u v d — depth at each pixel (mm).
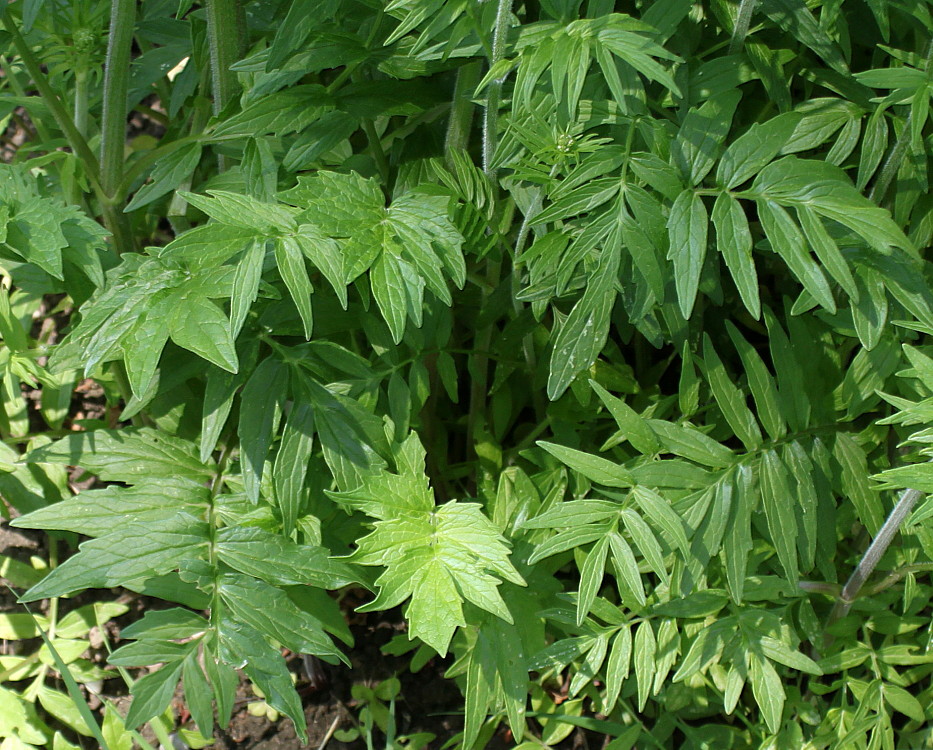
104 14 1038
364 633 1094
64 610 1092
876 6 877
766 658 919
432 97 962
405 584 846
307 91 938
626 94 880
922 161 903
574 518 871
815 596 1016
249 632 871
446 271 981
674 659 931
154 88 1189
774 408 921
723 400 912
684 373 938
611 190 858
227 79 966
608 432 1072
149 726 1045
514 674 930
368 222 853
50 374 971
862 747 965
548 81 901
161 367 938
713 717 1050
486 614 940
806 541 936
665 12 877
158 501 919
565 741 1054
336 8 899
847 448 944
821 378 970
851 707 983
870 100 893
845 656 968
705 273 940
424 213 859
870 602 973
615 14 829
